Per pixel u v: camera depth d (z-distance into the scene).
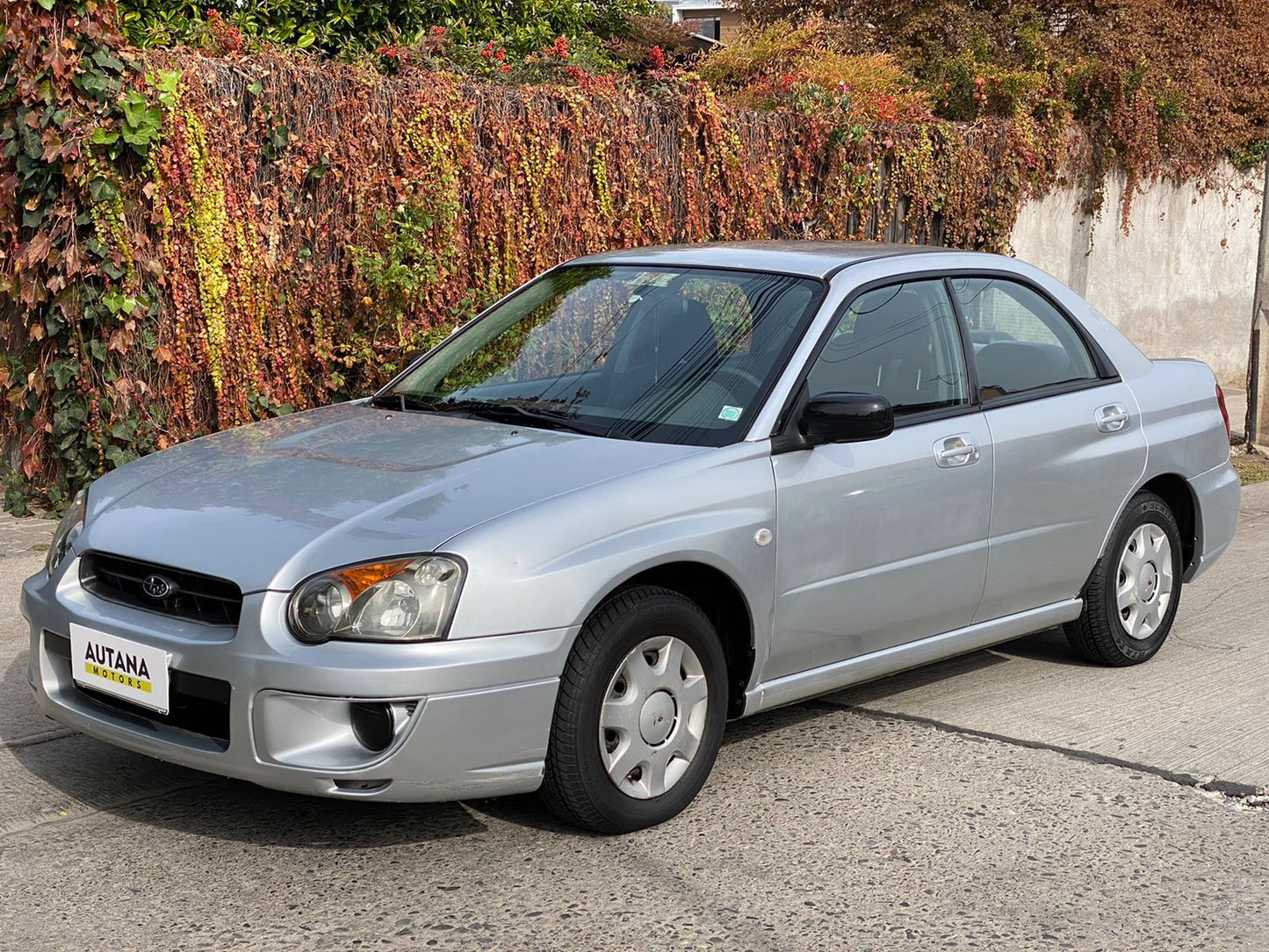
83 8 7.19
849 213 11.54
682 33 20.14
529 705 3.64
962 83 13.60
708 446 4.21
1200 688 5.46
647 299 4.93
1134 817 4.21
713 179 10.29
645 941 3.40
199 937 3.40
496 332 5.21
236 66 7.79
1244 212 15.91
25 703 5.00
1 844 3.90
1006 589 5.08
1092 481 5.30
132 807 4.16
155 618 3.76
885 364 4.71
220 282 7.77
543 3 15.20
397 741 3.50
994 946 3.41
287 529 3.74
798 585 4.32
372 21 13.48
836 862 3.85
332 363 8.34
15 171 7.41
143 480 4.29
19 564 6.81
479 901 3.59
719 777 4.46
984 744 4.80
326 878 3.71
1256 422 11.48
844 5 17.03
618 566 3.79
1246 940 3.46
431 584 3.56
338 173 8.19
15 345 7.73
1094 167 13.91
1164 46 15.40
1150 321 15.01
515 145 9.01
